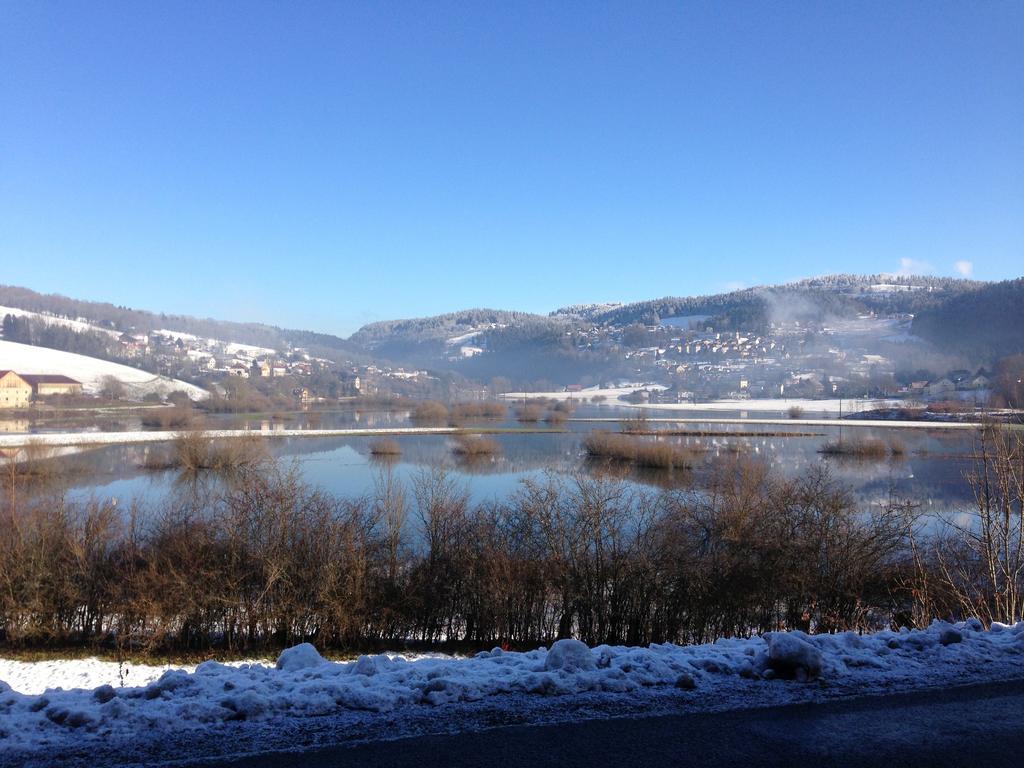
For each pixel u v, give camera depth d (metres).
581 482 30.19
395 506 24.61
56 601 18.92
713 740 5.48
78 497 34.12
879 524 22.61
